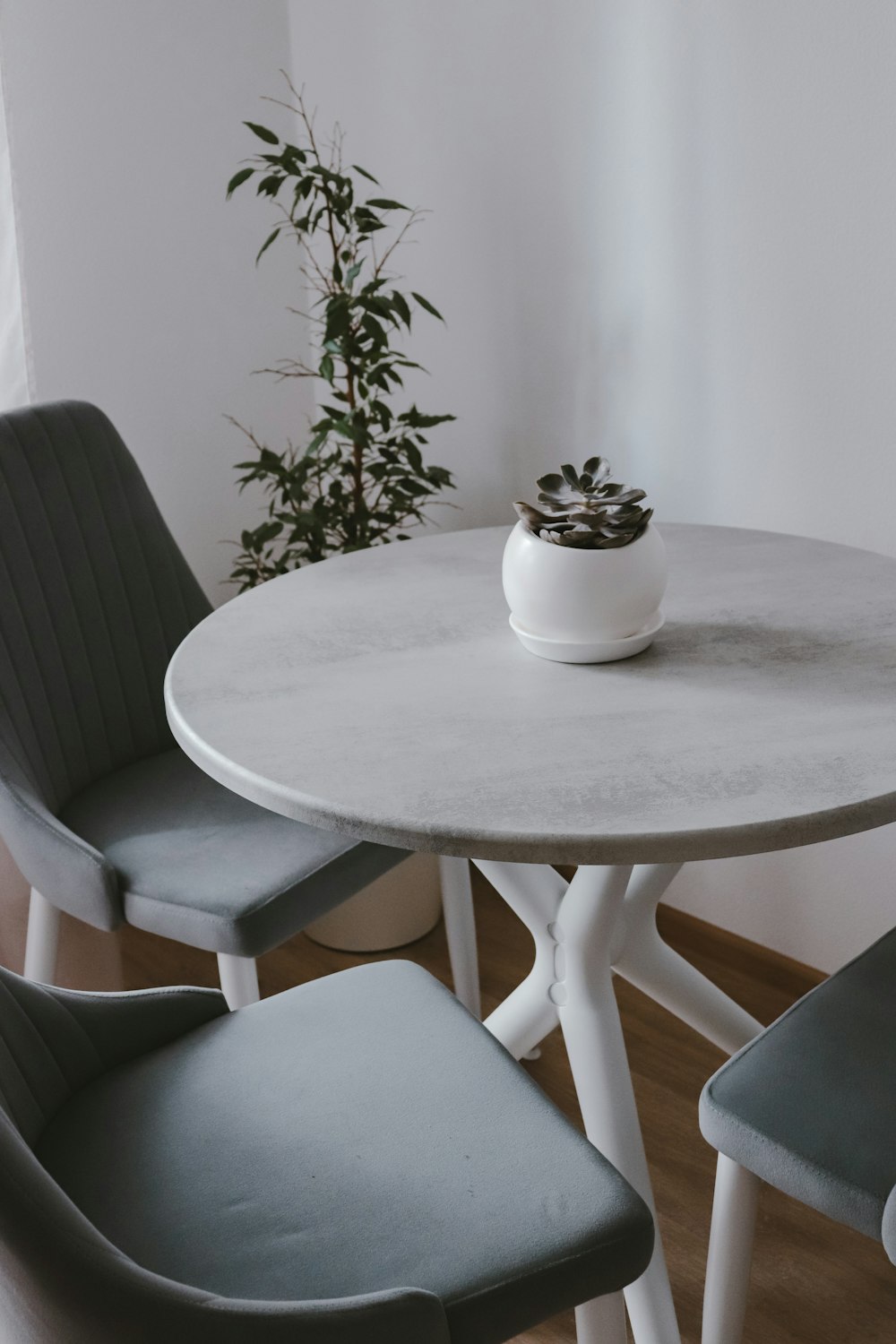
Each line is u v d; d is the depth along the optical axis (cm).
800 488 198
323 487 283
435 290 250
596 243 215
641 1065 201
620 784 105
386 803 103
